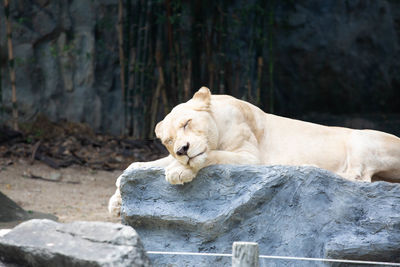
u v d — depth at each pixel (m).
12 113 17.53
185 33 17.95
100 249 4.67
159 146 16.97
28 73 17.70
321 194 5.98
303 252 5.88
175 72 17.55
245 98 17.98
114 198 6.56
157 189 6.22
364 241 5.79
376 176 6.78
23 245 4.91
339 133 6.79
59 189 13.15
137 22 17.53
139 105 17.81
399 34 23.36
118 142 17.16
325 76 22.48
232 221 5.98
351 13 22.55
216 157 6.03
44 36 17.98
